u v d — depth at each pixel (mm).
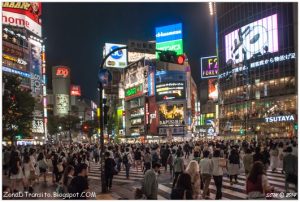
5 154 23203
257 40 71312
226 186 17250
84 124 26078
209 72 127750
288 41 65062
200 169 13484
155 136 104625
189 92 106812
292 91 63469
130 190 17250
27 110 39750
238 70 76375
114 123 118250
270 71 68000
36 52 122375
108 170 17422
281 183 17812
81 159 19656
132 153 30938
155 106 106125
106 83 17203
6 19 112312
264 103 68500
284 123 63250
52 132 119250
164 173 25125
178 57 17562
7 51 105125
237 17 77312
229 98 79188
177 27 120812
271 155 22781
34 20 123250
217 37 85562
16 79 39188
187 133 102312
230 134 77250
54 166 19719
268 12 69188
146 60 113125
